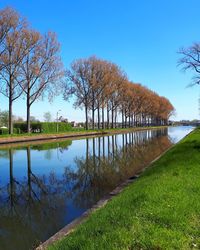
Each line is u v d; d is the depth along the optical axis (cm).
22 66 4916
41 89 5275
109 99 8338
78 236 717
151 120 16488
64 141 5012
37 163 2564
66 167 2378
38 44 5003
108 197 1319
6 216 1217
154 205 840
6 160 2719
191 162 1609
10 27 4588
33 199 1469
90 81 7181
